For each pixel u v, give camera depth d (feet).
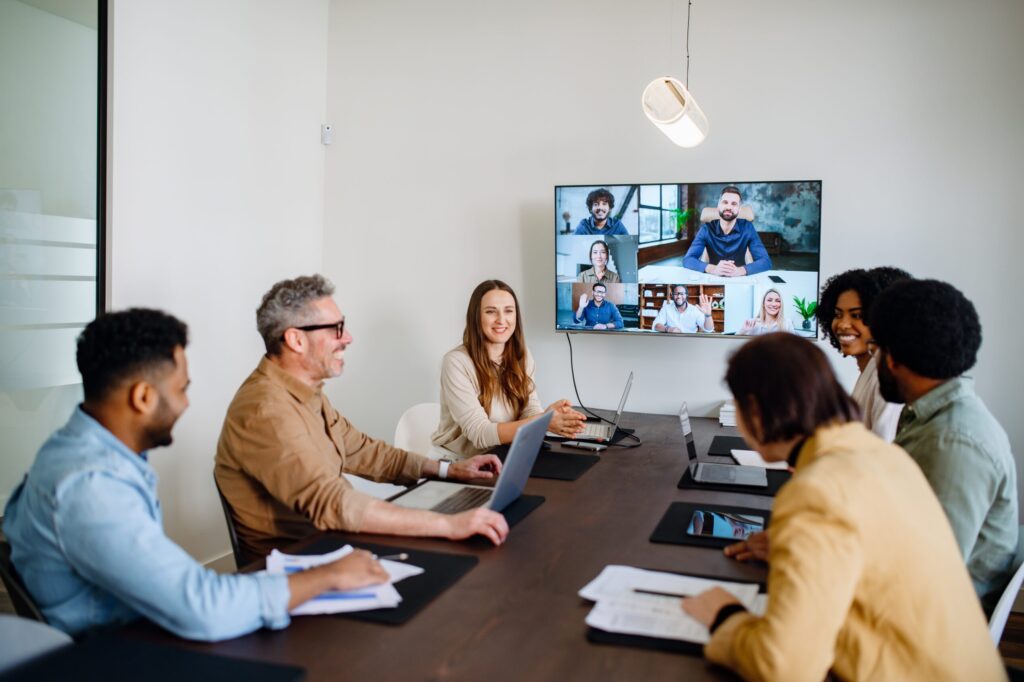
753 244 11.31
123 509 4.26
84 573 4.28
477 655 4.03
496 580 5.07
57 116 9.92
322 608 4.55
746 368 4.28
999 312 10.96
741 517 6.46
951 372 5.44
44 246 9.86
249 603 4.26
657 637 4.21
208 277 11.93
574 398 13.04
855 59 11.43
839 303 8.00
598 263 12.12
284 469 6.31
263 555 6.82
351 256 14.26
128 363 4.46
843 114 11.51
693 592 4.75
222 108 12.03
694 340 12.39
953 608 3.88
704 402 12.37
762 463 8.56
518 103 13.14
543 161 13.01
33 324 9.81
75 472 4.27
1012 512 5.59
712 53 12.06
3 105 9.37
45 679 3.69
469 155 13.47
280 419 6.46
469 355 10.13
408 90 13.80
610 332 12.16
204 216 11.80
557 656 4.02
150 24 10.76
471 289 13.55
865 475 3.87
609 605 4.58
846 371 11.24
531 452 6.74
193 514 11.86
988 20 10.88
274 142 13.14
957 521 5.23
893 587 3.82
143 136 10.75
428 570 5.20
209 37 11.73
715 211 11.44
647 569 5.25
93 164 10.35
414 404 13.98
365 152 14.12
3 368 9.55
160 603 4.12
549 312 13.10
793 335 4.36
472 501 6.98
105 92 10.30
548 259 13.06
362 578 4.75
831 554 3.68
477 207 13.44
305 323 6.83
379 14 13.94
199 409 11.89
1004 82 10.85
